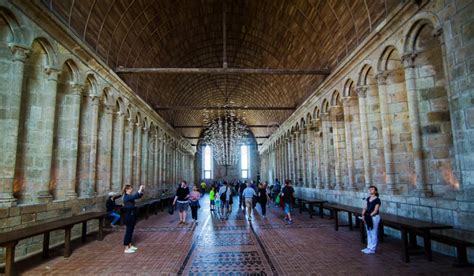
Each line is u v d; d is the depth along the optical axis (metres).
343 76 14.20
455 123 7.38
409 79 9.38
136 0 14.22
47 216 9.02
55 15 9.19
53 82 9.48
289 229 12.17
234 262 7.38
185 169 40.88
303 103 21.30
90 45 11.90
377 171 11.91
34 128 9.20
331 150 17.31
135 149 18.52
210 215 17.59
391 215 9.54
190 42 22.20
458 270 6.44
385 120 10.75
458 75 7.26
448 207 7.72
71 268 7.04
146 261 7.57
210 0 18.30
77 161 11.70
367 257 7.63
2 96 7.94
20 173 8.84
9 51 8.12
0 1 7.30
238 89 36.16
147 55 18.67
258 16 19.72
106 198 13.18
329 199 16.91
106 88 13.62
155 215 18.06
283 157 31.45
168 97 27.98
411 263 7.04
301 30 17.72
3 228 7.36
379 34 10.51
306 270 6.64
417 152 9.12
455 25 7.33
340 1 13.09
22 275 6.57
